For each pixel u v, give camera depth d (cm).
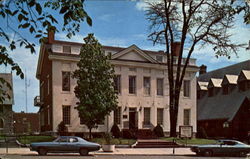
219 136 4544
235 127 4244
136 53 3997
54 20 477
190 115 4334
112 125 3762
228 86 4797
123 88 3891
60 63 3606
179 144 3188
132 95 3941
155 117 4056
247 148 2523
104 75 3225
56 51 3606
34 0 433
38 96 4581
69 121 3616
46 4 469
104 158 2152
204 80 5800
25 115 6881
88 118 3091
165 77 4178
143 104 3991
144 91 4047
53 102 3534
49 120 3716
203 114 4988
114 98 3241
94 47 3244
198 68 4409
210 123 4800
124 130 3706
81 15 438
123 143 3088
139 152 2619
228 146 2525
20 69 507
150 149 2914
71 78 3644
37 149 2283
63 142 2308
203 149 2505
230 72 5216
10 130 4228
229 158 2345
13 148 2811
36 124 6919
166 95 4169
